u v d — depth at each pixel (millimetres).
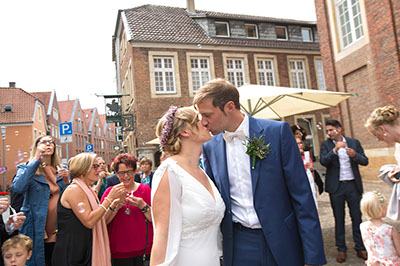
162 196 1555
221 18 18406
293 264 1735
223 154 2016
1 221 2645
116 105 16359
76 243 2514
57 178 3314
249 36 19453
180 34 17078
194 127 1763
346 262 3793
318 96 5137
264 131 1896
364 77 9789
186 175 1661
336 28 11008
